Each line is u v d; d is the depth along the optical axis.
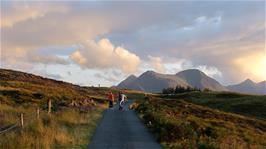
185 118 42.50
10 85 70.88
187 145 19.20
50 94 56.72
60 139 20.00
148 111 38.44
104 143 20.78
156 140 22.09
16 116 28.17
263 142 38.00
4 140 17.39
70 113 31.55
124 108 53.50
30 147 16.92
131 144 20.66
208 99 101.94
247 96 100.00
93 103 55.75
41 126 21.58
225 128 43.91
